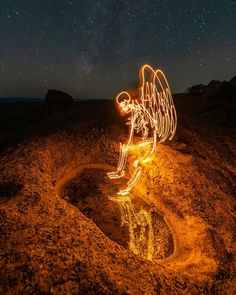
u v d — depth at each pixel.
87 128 7.73
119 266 3.16
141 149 6.46
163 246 4.07
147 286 2.98
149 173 5.71
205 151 7.27
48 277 2.83
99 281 2.87
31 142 6.73
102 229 4.33
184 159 6.27
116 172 6.07
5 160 5.79
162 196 5.16
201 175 5.82
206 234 4.14
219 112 11.44
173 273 3.33
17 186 4.62
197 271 3.46
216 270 3.49
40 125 8.50
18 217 3.74
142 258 3.46
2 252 3.08
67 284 2.78
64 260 3.07
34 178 4.96
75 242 3.41
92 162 6.45
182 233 4.35
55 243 3.32
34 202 4.16
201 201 4.95
